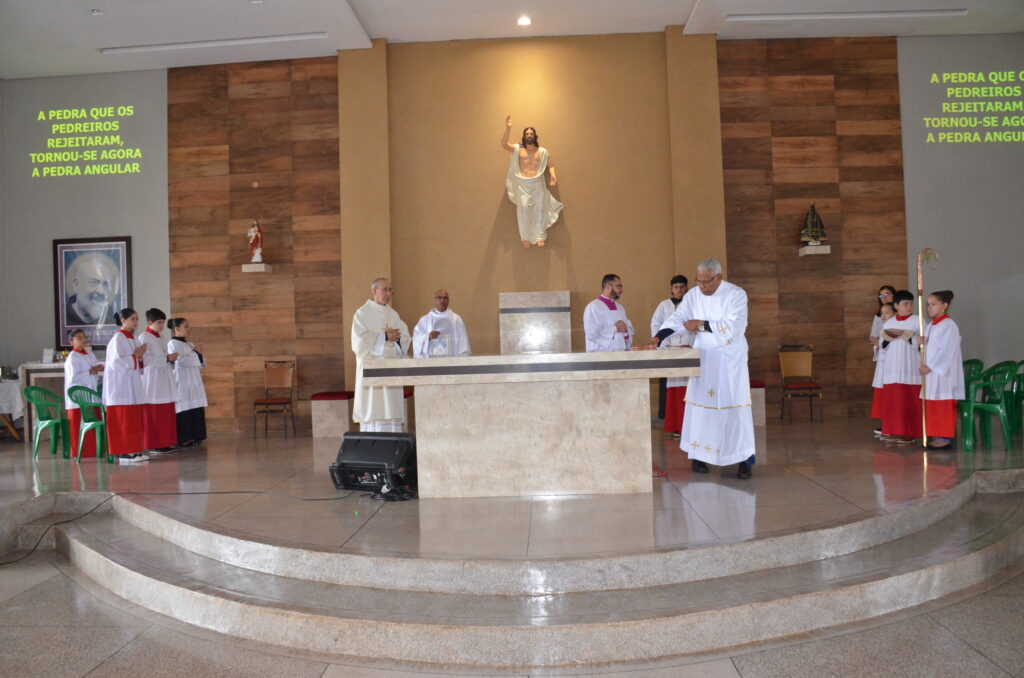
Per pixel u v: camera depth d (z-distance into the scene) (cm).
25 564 427
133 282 861
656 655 289
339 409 772
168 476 545
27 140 874
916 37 841
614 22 797
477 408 448
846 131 838
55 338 866
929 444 589
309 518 406
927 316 752
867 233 836
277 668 290
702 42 811
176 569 366
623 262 824
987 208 840
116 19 736
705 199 807
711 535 350
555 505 420
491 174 828
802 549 349
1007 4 766
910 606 333
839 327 831
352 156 816
